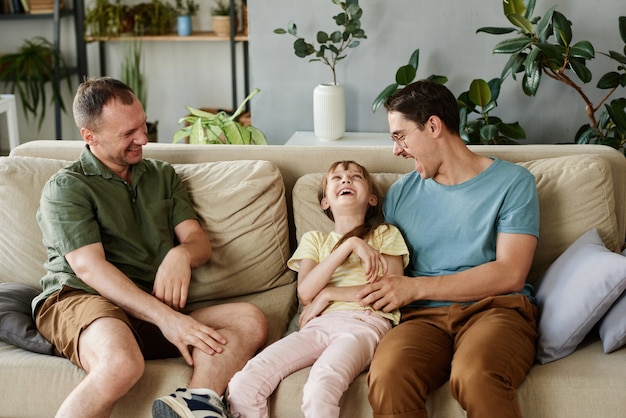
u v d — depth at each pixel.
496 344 1.79
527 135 3.62
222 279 2.34
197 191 2.38
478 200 2.09
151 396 1.91
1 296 2.13
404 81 3.34
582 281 1.90
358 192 2.21
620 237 2.38
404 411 1.74
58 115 4.88
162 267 2.11
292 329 2.21
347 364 1.84
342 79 3.68
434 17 3.51
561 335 1.88
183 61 5.22
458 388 1.74
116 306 2.00
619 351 1.90
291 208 2.51
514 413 1.70
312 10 3.60
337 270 2.16
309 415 1.77
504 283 2.01
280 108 3.77
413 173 2.25
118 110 2.14
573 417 1.77
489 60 3.53
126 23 4.92
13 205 2.32
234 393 1.83
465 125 3.24
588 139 3.14
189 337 1.97
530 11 3.12
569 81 3.17
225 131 3.17
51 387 1.92
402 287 2.03
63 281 2.08
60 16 4.87
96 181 2.19
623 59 3.08
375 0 3.54
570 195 2.22
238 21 4.89
